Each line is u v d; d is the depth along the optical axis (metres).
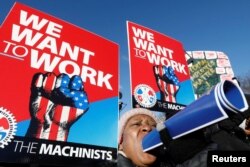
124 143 2.42
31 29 4.11
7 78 3.58
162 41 7.19
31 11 4.22
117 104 4.75
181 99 6.68
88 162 3.96
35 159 3.46
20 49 3.86
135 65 6.19
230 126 1.41
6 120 3.39
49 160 3.58
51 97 3.92
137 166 2.31
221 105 1.02
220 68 11.58
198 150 1.59
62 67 4.26
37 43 4.10
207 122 1.10
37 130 3.61
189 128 1.21
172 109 6.34
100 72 4.78
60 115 3.93
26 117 3.57
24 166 3.42
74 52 4.55
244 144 1.43
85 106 4.28
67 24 4.66
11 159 3.26
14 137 3.38
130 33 6.51
